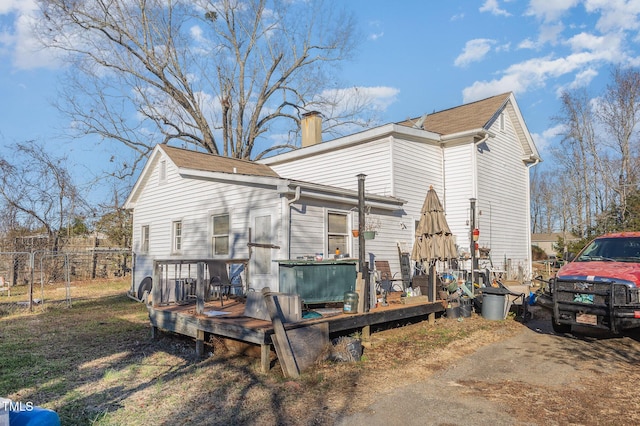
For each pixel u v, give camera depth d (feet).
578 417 12.89
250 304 20.68
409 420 12.75
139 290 44.45
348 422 12.66
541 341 23.31
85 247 71.00
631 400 14.25
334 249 32.81
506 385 15.93
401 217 39.58
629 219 68.85
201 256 37.52
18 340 24.75
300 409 13.67
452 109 53.98
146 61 75.25
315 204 31.65
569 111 104.37
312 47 85.40
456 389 15.47
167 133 79.92
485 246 45.06
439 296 29.50
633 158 90.74
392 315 23.47
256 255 31.78
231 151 84.58
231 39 82.28
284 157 48.91
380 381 16.31
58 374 18.04
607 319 21.26
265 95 85.97
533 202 167.94
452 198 44.65
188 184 39.99
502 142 50.55
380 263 35.86
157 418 13.21
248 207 33.01
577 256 27.09
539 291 26.99
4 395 15.44
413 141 42.29
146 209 47.09
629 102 92.43
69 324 29.99
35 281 63.00
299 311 18.86
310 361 17.99
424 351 20.86
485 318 29.73
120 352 21.76
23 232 68.33
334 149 44.65
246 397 14.80
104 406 14.29
